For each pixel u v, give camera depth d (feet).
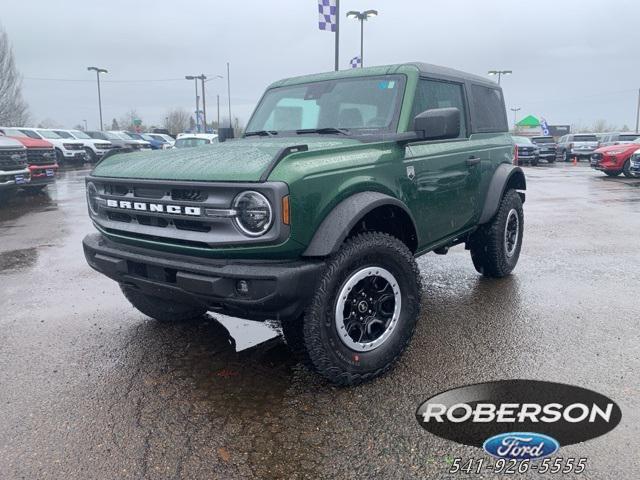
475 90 16.87
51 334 14.26
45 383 11.39
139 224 11.42
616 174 65.26
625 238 26.00
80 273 20.76
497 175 17.19
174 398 10.68
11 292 18.26
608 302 16.03
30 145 44.11
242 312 10.12
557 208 36.99
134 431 9.50
